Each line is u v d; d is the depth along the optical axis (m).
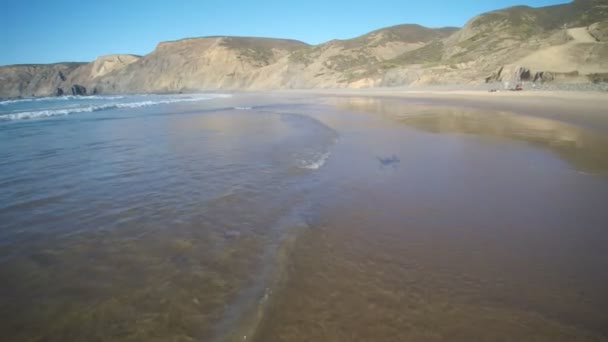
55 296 3.11
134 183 6.58
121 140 11.24
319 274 3.46
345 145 10.16
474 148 9.42
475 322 2.76
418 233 4.41
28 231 4.48
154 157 8.77
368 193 6.00
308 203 5.54
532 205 5.28
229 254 3.87
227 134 12.43
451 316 2.84
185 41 147.25
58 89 125.12
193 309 2.91
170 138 11.62
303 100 36.78
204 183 6.59
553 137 10.55
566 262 3.64
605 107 16.72
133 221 4.81
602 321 2.76
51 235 4.37
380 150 9.41
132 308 2.93
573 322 2.76
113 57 158.00
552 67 34.88
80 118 18.84
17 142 10.85
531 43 44.84
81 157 8.75
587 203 5.30
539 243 4.07
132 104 33.34
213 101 39.00
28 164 8.01
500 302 3.01
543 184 6.28
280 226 4.66
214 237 4.31
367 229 4.55
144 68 141.38
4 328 2.69
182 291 3.17
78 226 4.64
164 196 5.86
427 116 17.08
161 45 147.88
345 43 107.44
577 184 6.23
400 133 12.12
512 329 2.68
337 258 3.79
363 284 3.29
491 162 7.93
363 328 2.70
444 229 4.51
